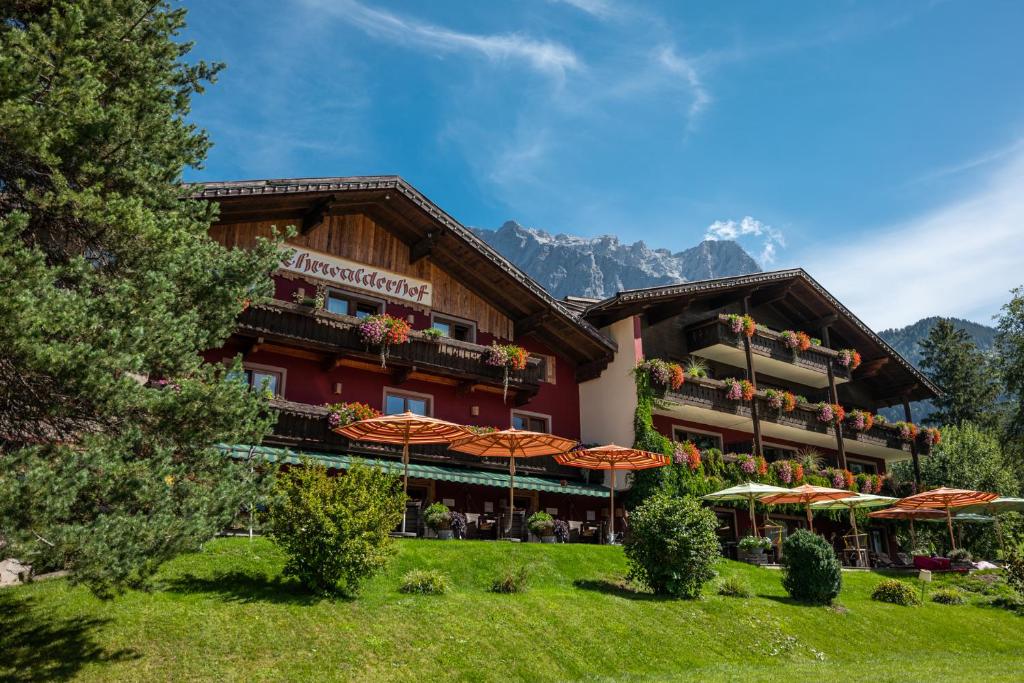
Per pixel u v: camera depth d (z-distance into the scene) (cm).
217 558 1429
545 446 2253
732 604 1769
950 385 6862
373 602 1360
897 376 4278
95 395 891
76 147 1068
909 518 3572
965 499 2859
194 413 1052
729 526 3244
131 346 934
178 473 994
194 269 1159
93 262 1138
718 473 3014
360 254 2548
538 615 1435
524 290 2744
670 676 1266
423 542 1781
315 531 1355
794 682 1212
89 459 866
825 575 1944
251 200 2189
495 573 1673
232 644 1096
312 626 1202
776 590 2073
